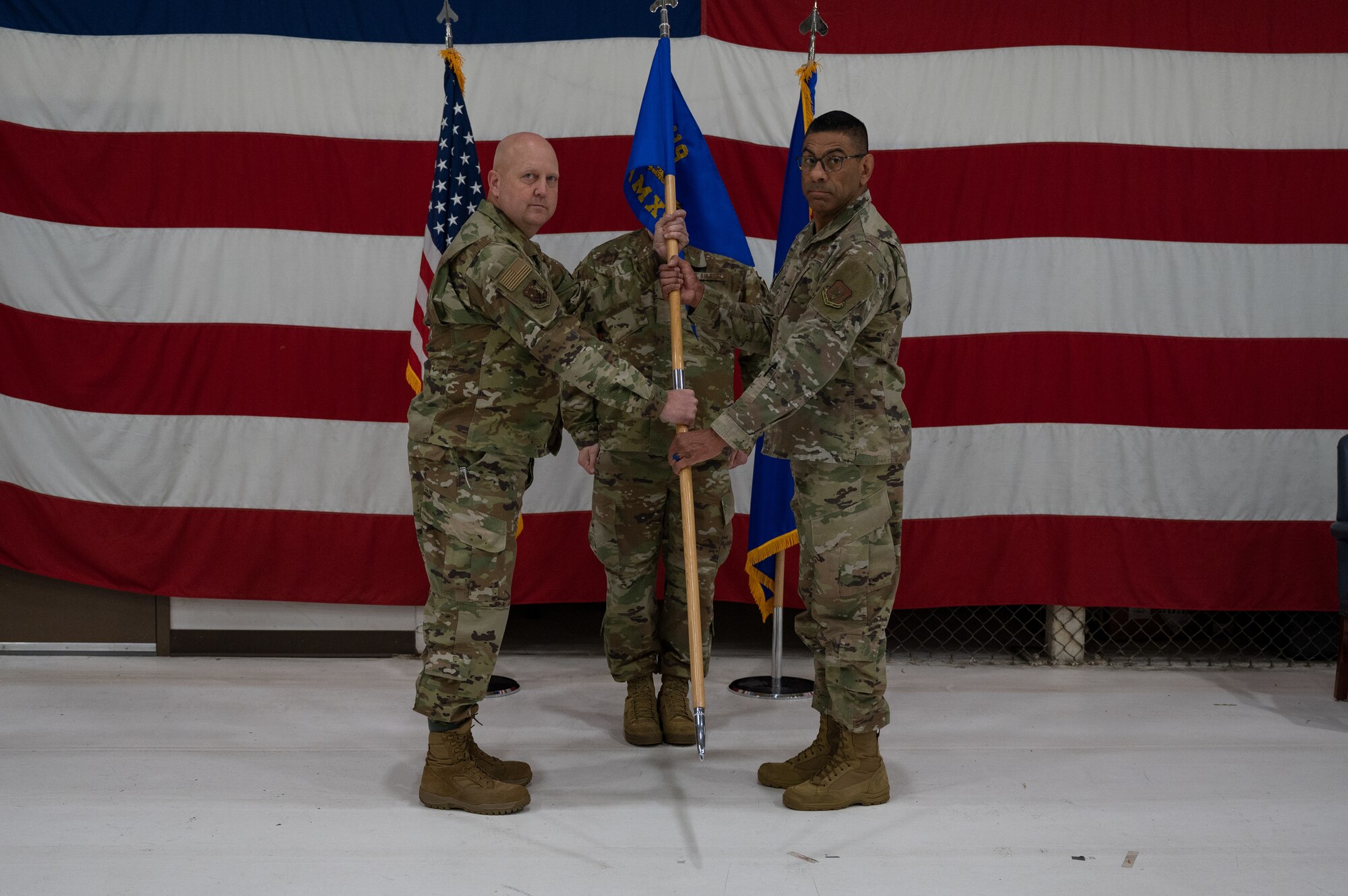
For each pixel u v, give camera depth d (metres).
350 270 3.88
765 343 3.00
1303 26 3.91
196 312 3.86
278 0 3.84
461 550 2.55
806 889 2.14
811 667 3.92
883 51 3.91
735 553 3.92
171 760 2.88
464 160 3.54
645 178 3.25
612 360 2.50
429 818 2.51
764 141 3.90
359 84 3.86
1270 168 3.92
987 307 3.93
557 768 2.87
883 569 2.57
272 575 3.91
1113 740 3.11
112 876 2.18
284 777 2.77
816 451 2.54
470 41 3.87
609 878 2.19
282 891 2.12
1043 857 2.30
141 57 3.82
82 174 3.81
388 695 3.51
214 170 3.84
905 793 2.68
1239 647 4.21
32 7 3.79
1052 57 3.90
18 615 3.96
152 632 3.98
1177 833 2.44
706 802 2.62
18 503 3.83
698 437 2.46
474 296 2.50
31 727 3.14
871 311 2.45
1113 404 3.93
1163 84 3.91
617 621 3.13
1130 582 3.93
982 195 3.92
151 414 3.86
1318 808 2.59
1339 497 3.52
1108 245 3.91
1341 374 3.93
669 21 3.86
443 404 2.58
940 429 3.94
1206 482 3.94
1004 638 4.23
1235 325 3.94
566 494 3.90
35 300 3.80
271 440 3.88
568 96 3.87
